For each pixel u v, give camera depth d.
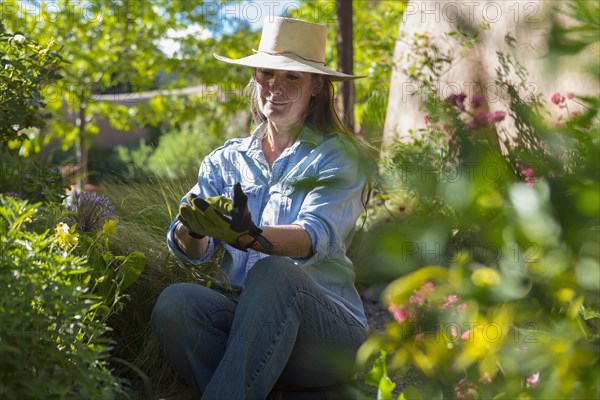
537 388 1.55
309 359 2.48
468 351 1.54
